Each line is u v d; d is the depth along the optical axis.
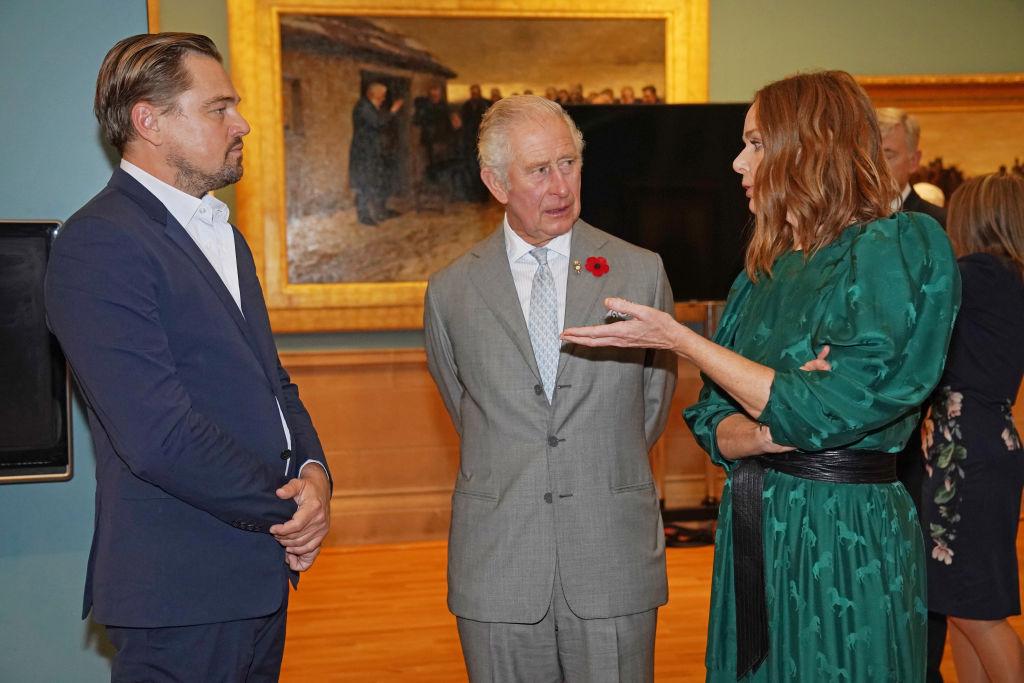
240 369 1.91
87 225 1.79
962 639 3.00
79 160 2.37
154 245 1.83
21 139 2.34
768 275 1.98
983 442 2.78
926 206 3.61
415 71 5.54
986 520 2.77
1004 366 2.80
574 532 2.14
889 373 1.73
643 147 4.94
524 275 2.26
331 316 5.53
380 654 3.87
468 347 2.22
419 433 5.64
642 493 2.22
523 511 2.14
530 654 2.18
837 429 1.72
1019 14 5.89
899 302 1.74
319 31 5.43
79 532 2.39
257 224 5.44
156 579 1.83
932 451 2.86
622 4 5.63
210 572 1.87
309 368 5.53
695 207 4.97
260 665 2.06
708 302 5.02
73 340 1.75
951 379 2.83
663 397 2.38
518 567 2.13
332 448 5.58
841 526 1.82
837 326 1.79
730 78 5.79
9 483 2.29
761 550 1.90
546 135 2.15
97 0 2.36
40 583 2.38
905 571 1.84
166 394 1.76
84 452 2.38
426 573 5.00
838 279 1.82
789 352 1.85
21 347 2.27
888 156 3.58
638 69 5.69
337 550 5.46
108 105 1.90
